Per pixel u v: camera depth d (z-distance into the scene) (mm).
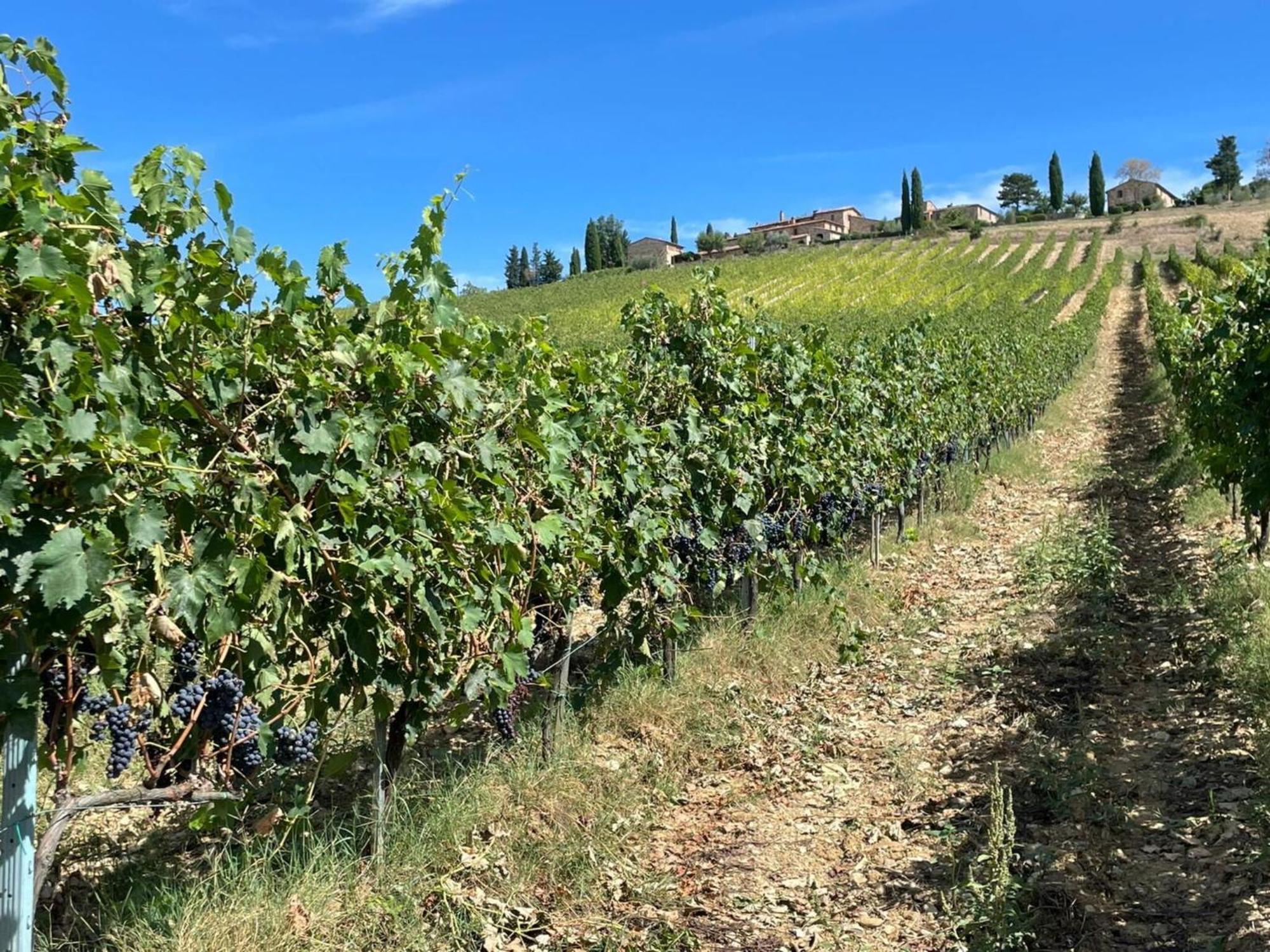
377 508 3686
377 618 3688
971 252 72500
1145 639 7402
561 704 5336
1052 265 67062
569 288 66062
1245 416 7414
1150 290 42562
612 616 5930
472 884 4008
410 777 4793
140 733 3215
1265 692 5590
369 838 4078
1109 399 26766
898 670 7191
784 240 103188
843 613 7777
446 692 4234
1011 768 5383
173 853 4074
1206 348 8000
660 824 4871
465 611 4102
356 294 3656
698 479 6742
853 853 4609
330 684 3656
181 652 3283
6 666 2568
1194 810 4707
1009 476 15859
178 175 3025
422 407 4086
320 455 3373
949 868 4359
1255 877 3984
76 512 2625
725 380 7426
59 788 3029
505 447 4527
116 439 2619
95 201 2707
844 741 5969
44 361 2508
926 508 12930
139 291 2742
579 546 5059
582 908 4027
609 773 5066
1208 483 9562
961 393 14086
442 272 3836
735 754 5668
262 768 3641
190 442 3143
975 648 7648
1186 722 5766
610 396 6234
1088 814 4727
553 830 4469
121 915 3447
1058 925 3820
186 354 3000
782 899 4219
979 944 3668
